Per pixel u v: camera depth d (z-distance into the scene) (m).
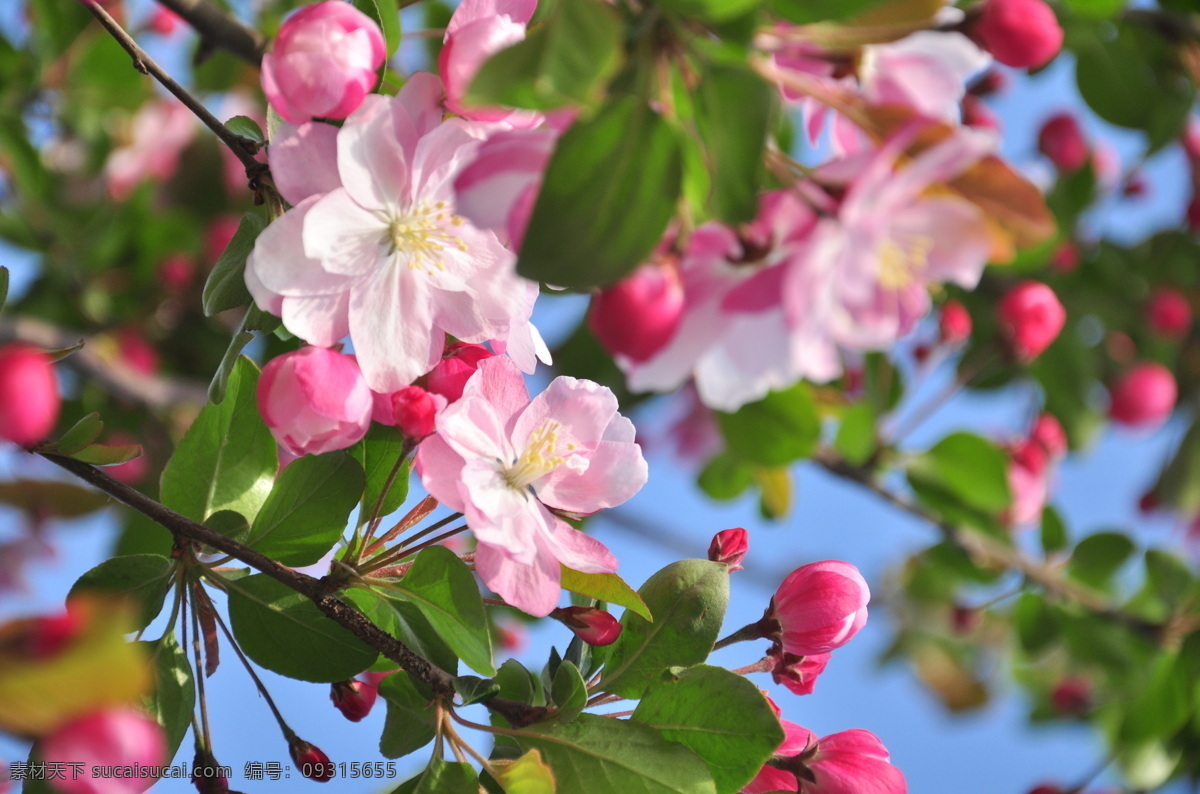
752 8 0.52
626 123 0.52
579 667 0.59
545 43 0.52
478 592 0.57
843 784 0.58
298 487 0.58
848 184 0.52
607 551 0.57
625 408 0.74
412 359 0.57
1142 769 0.75
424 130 0.56
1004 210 0.53
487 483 0.57
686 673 0.58
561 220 0.52
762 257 0.52
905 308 0.53
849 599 0.59
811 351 0.52
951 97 0.55
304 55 0.55
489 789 0.57
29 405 0.55
